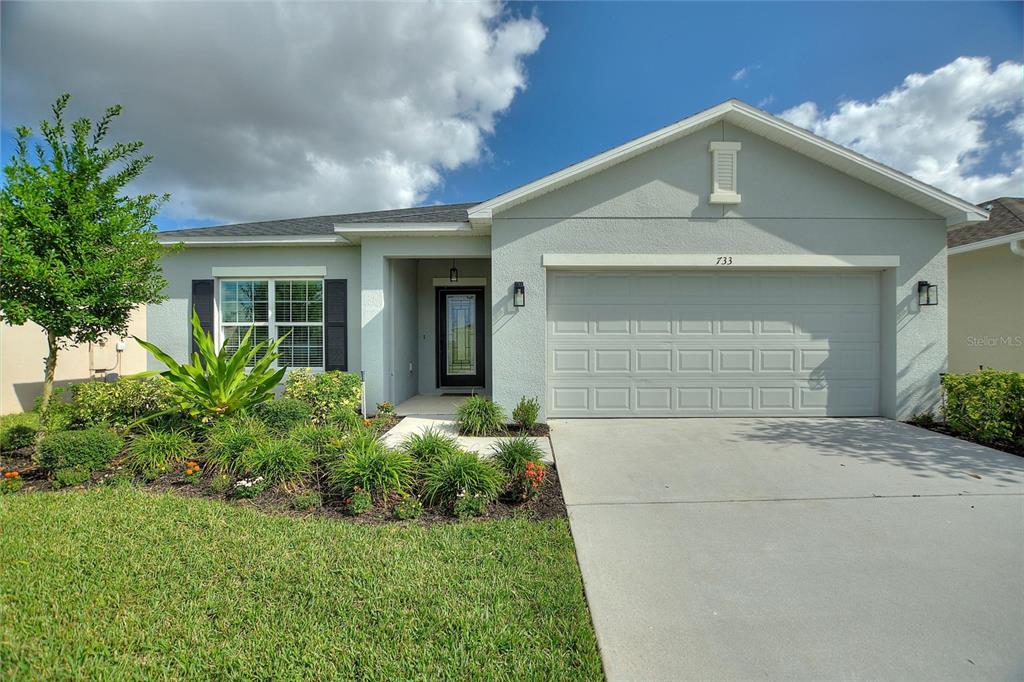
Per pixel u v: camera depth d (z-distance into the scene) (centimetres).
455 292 1214
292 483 467
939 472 546
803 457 607
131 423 641
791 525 407
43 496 438
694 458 605
